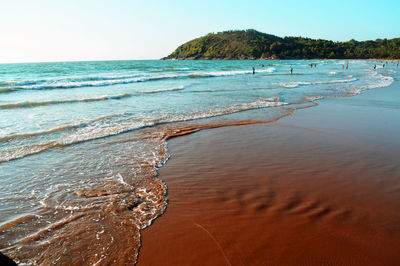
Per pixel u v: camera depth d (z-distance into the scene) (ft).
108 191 14.43
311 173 16.98
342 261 9.32
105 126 28.17
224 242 10.35
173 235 10.77
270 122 31.22
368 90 61.98
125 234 10.82
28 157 19.27
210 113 35.73
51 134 25.00
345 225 11.40
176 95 52.03
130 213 12.35
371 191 14.52
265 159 19.53
